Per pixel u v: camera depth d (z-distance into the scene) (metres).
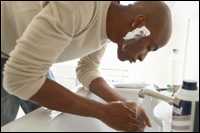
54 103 0.79
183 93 0.71
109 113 0.81
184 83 0.72
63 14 0.75
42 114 0.88
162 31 0.84
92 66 1.16
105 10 0.84
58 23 0.74
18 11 0.90
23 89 0.76
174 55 1.27
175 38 1.25
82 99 0.81
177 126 0.72
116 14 0.87
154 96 0.91
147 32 0.84
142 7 0.85
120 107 0.83
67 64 1.68
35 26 0.74
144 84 1.18
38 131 0.76
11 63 0.74
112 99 1.02
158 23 0.83
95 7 0.81
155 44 0.86
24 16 0.89
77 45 0.87
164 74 1.33
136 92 1.10
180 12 1.21
